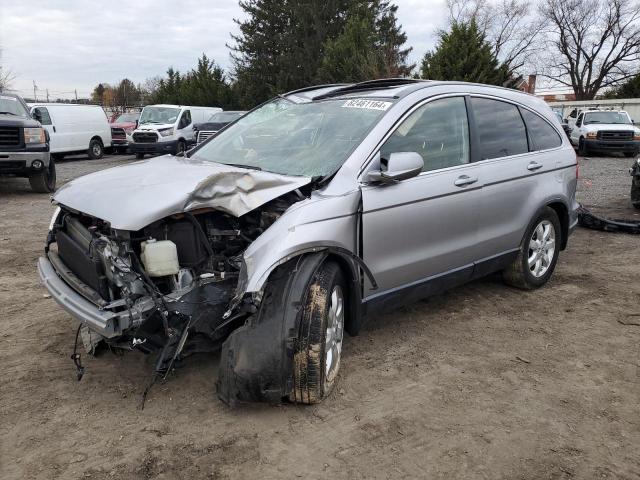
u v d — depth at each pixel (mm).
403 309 4750
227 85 44094
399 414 3148
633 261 6316
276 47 41406
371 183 3594
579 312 4719
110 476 2633
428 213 3918
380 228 3596
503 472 2670
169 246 2982
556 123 5523
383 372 3639
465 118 4449
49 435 2949
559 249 5477
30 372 3623
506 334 4270
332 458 2766
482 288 5305
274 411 3164
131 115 27344
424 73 23094
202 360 3748
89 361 3768
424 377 3582
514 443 2893
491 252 4617
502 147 4742
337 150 3766
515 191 4727
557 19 52281
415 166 3566
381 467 2703
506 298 5043
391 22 43750
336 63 27734
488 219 4484
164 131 21969
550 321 4527
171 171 3609
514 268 5062
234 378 2900
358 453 2807
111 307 2908
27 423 3055
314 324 3057
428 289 4102
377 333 4258
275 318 2947
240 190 3197
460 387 3461
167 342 2986
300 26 39500
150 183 3303
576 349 4012
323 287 3133
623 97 48250
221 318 3062
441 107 4281
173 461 2740
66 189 3688
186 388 3410
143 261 2996
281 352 2898
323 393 3160
